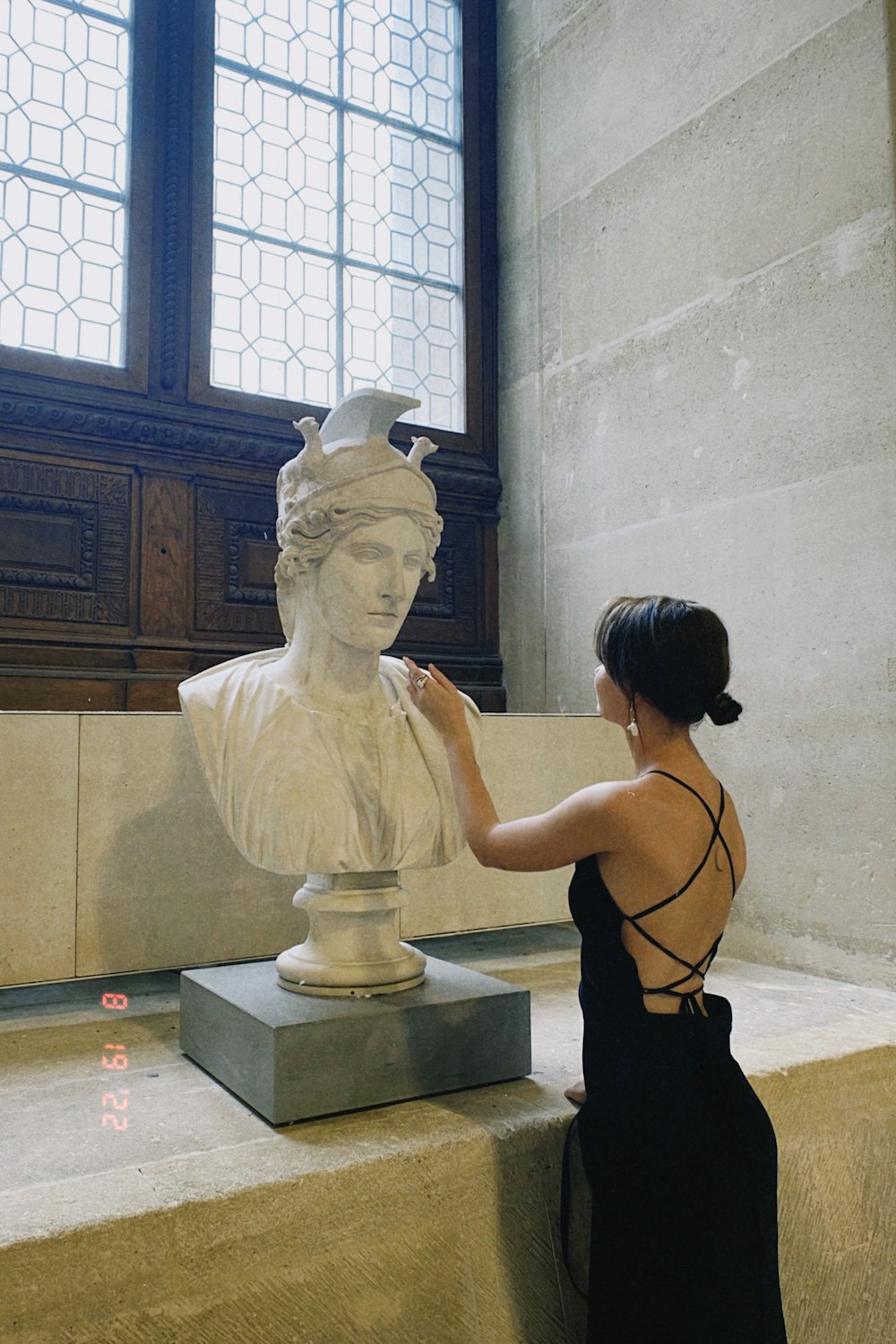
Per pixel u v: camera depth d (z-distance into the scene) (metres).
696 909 1.62
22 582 3.50
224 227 4.06
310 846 2.03
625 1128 1.58
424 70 4.68
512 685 4.53
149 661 3.68
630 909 1.62
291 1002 2.08
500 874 3.40
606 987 1.64
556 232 4.36
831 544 3.13
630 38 3.99
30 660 3.49
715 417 3.55
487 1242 1.83
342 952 2.18
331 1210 1.68
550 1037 2.49
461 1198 1.80
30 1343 1.44
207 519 3.90
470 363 4.61
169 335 3.81
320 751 2.09
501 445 4.66
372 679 2.25
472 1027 2.11
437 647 4.46
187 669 3.77
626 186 3.98
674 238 3.75
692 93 3.70
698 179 3.66
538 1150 1.89
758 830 3.35
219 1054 2.15
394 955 2.22
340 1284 1.68
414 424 4.45
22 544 3.52
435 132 4.68
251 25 4.20
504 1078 2.15
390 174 4.54
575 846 1.64
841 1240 2.29
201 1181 1.64
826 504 3.15
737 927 3.41
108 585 3.67
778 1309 1.54
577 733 3.59
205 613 3.87
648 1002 1.63
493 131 4.73
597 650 1.77
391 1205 1.73
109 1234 1.50
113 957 2.77
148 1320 1.53
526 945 3.68
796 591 3.24
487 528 4.62
